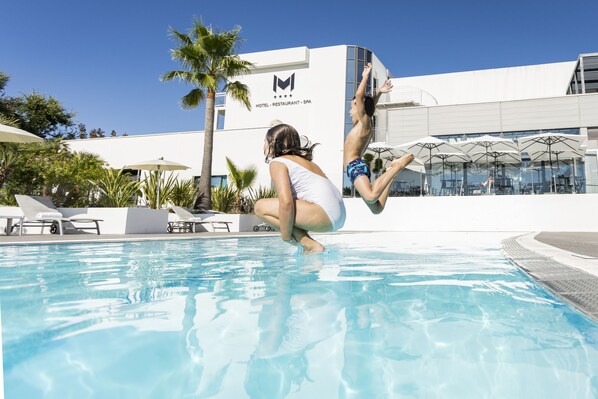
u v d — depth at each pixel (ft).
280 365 3.02
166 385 2.64
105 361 3.05
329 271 8.21
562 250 12.56
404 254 12.50
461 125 64.08
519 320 4.28
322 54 77.46
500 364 3.01
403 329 3.95
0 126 25.54
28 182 35.45
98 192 35.96
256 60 81.25
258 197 47.67
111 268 8.82
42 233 28.02
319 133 75.51
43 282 6.77
